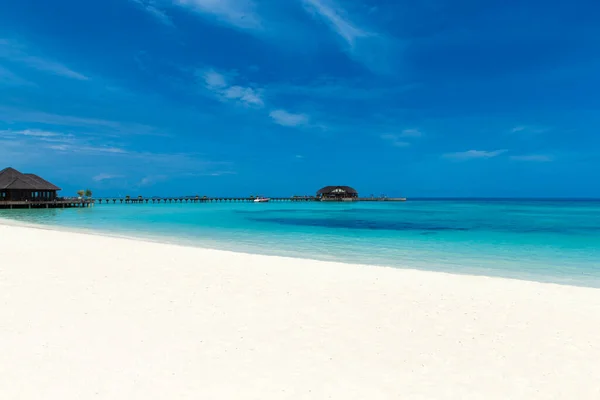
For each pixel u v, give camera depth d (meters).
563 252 17.61
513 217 45.44
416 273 10.82
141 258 12.21
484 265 14.24
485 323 6.73
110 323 6.25
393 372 4.89
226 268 10.88
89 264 10.98
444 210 67.50
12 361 4.82
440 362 5.20
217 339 5.75
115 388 4.27
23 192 59.03
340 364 5.07
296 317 6.84
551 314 7.26
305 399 4.20
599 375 4.91
